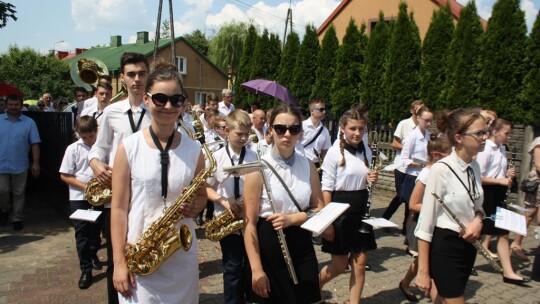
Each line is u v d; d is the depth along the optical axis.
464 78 8.79
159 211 2.35
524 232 3.32
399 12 10.05
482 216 3.01
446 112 4.17
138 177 2.30
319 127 6.71
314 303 2.74
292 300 2.70
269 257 2.73
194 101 34.41
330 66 11.84
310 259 2.80
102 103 6.16
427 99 9.48
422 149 5.92
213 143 5.35
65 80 35.53
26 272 4.86
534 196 5.48
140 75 3.22
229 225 3.44
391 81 10.05
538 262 3.26
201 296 4.25
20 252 5.55
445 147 3.66
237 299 3.49
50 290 4.36
